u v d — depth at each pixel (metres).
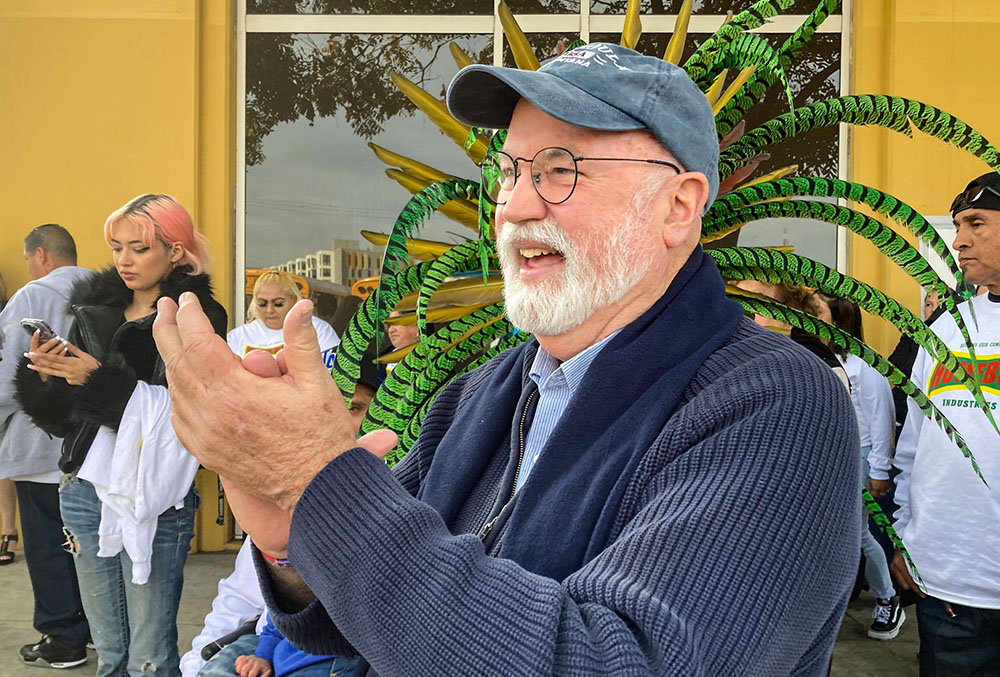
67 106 4.81
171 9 4.79
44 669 3.40
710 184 1.00
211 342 0.75
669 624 0.67
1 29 4.80
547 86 0.90
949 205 4.60
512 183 0.99
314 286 5.04
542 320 0.96
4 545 4.79
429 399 1.33
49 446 3.30
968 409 2.31
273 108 5.02
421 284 1.15
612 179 0.94
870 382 3.62
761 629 0.71
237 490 0.78
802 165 4.72
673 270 0.99
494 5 4.98
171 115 4.81
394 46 5.01
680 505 0.77
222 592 2.41
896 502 2.73
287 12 4.99
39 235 3.87
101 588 2.83
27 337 3.20
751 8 1.17
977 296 2.41
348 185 5.04
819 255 4.68
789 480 0.77
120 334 2.71
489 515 1.04
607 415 0.92
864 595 4.51
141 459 2.65
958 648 2.34
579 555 0.85
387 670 0.69
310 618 0.96
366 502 0.73
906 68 4.66
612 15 4.92
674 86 0.95
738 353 0.92
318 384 0.77
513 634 0.67
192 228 2.91
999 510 2.26
